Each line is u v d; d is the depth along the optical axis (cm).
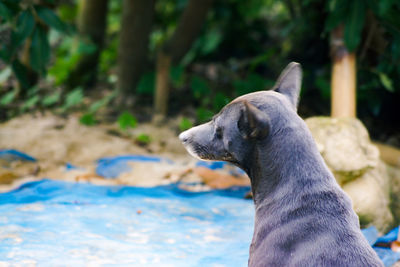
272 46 1277
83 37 1012
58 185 659
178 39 1002
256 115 331
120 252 473
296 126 359
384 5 676
